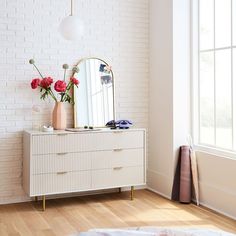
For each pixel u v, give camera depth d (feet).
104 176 14.84
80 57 15.94
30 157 13.64
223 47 13.91
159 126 16.47
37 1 15.10
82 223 12.51
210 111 14.78
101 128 15.74
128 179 15.26
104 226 12.20
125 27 16.70
